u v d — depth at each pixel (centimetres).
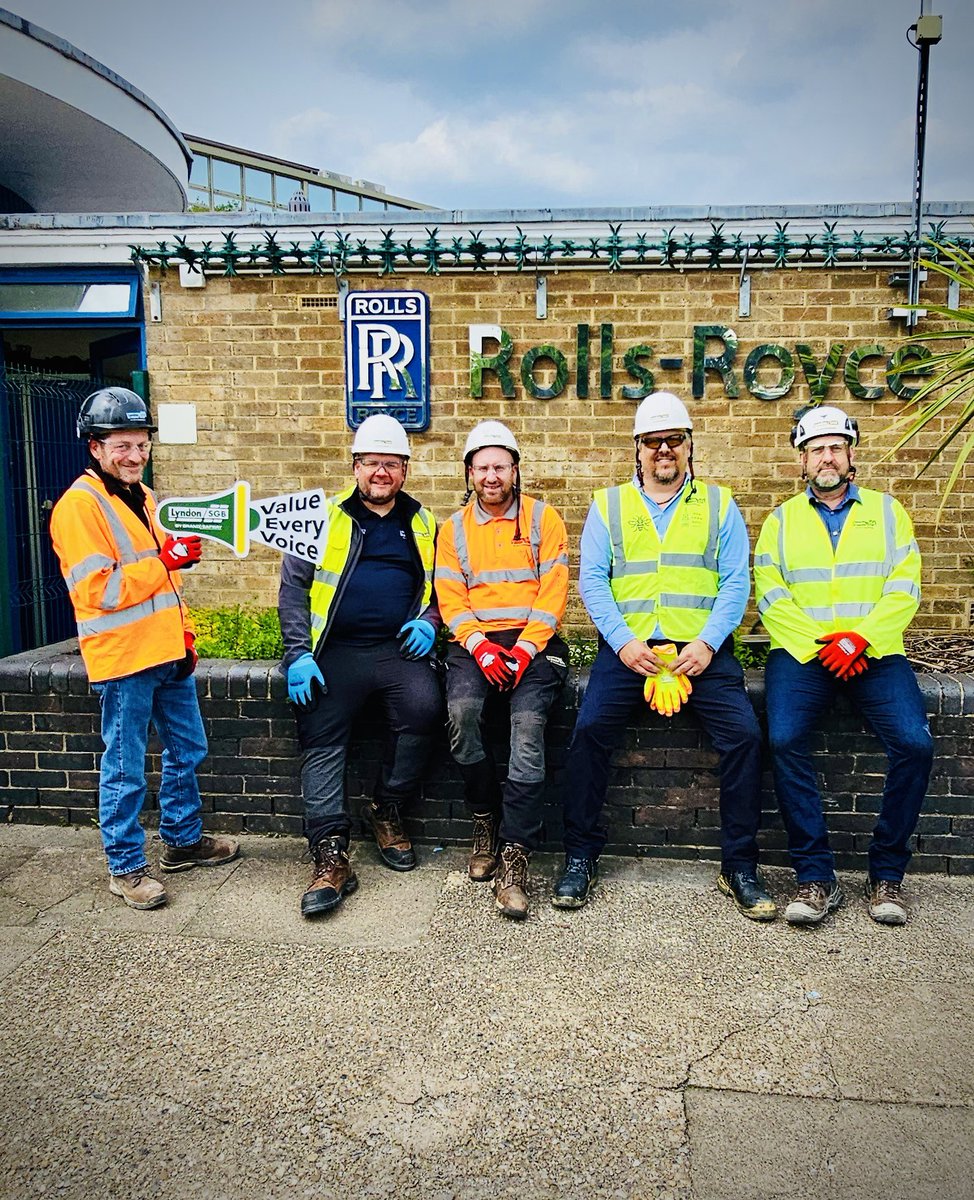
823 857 345
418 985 301
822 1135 236
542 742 356
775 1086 254
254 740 408
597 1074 259
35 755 419
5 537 634
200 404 526
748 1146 232
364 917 344
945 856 379
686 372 501
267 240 517
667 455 359
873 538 359
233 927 337
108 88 688
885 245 473
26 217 551
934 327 488
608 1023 281
